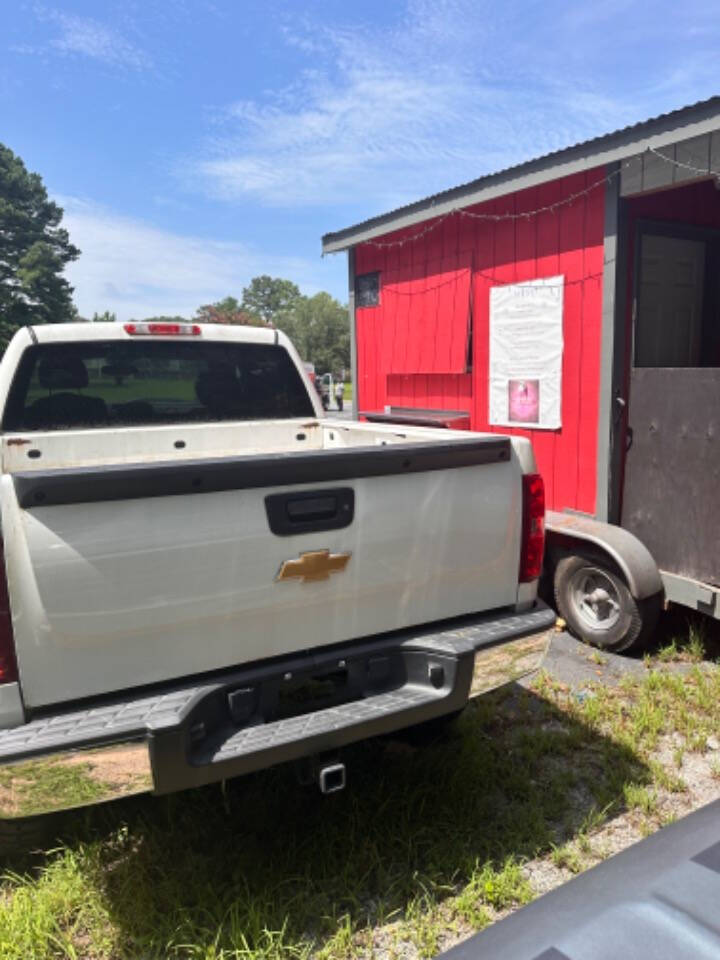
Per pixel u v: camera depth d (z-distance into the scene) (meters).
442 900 2.41
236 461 2.20
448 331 6.65
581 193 5.12
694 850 1.06
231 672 2.30
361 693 2.54
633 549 4.36
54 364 4.02
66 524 1.98
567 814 2.88
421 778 3.05
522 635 2.73
